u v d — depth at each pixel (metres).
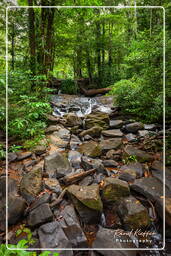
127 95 4.30
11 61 4.87
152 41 2.97
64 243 1.29
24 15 5.14
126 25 8.73
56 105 5.49
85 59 9.92
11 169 2.13
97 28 9.07
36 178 1.91
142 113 3.91
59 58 8.70
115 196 1.73
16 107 3.06
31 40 4.03
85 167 2.24
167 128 3.62
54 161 2.25
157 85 3.07
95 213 1.55
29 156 2.46
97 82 10.28
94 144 2.76
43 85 4.20
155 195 1.70
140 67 4.19
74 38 7.46
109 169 2.26
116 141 2.96
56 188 1.84
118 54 9.75
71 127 3.91
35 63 4.06
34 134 2.95
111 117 4.52
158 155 2.53
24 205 1.56
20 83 3.44
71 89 8.81
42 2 4.22
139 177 2.07
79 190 1.72
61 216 1.52
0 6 5.54
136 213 1.53
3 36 5.45
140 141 3.07
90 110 5.47
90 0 4.21
